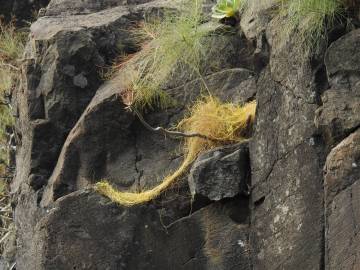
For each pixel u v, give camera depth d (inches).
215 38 291.7
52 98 302.2
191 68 288.5
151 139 285.1
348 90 240.5
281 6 265.3
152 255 264.8
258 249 254.2
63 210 270.2
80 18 323.3
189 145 276.2
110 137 287.6
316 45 248.1
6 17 435.8
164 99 287.4
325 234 235.5
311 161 242.7
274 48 259.9
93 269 264.7
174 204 268.7
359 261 225.3
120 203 268.8
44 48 307.7
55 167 299.0
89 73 303.3
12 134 363.3
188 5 295.9
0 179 370.0
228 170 261.4
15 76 353.1
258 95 262.7
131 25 313.1
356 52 241.4
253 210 258.2
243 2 289.7
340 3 249.4
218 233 261.4
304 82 248.2
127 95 284.0
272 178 253.4
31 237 298.8
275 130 255.1
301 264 240.7
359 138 232.4
